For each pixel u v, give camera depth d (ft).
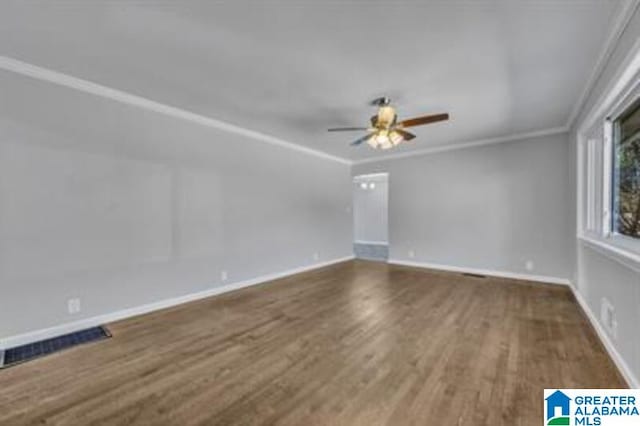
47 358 7.93
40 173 9.02
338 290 14.42
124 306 10.78
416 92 10.34
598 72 8.55
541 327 9.78
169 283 12.08
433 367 7.38
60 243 9.39
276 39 7.32
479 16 6.38
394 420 5.57
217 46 7.64
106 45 7.64
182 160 12.48
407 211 20.26
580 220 12.35
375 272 18.39
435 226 19.07
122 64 8.60
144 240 11.32
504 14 6.30
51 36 7.23
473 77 9.21
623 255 6.77
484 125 14.24
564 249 14.88
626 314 6.90
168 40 7.39
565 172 14.71
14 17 6.48
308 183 19.08
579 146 12.37
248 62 8.43
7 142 8.50
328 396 6.30
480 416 5.64
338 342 8.81
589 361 7.56
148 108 11.37
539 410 5.79
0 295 8.41
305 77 9.29
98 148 10.15
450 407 5.90
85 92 9.85
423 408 5.89
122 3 6.05
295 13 6.34
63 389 6.58
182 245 12.50
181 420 5.63
